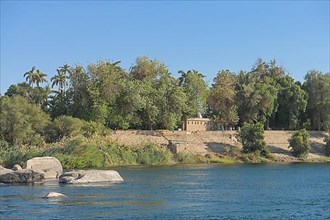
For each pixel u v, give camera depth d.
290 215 37.19
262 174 78.06
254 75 169.38
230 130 139.12
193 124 140.88
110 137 113.50
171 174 77.00
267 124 150.50
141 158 105.06
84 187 54.12
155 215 36.22
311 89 150.62
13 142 98.25
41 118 104.31
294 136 121.88
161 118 126.56
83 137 101.31
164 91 127.69
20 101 103.88
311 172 82.50
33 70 151.38
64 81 152.00
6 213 36.28
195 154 114.56
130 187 54.88
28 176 58.81
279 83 156.12
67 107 126.31
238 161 113.50
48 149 90.25
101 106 119.44
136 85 123.94
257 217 36.25
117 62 134.38
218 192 51.28
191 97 136.75
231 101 142.12
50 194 45.19
